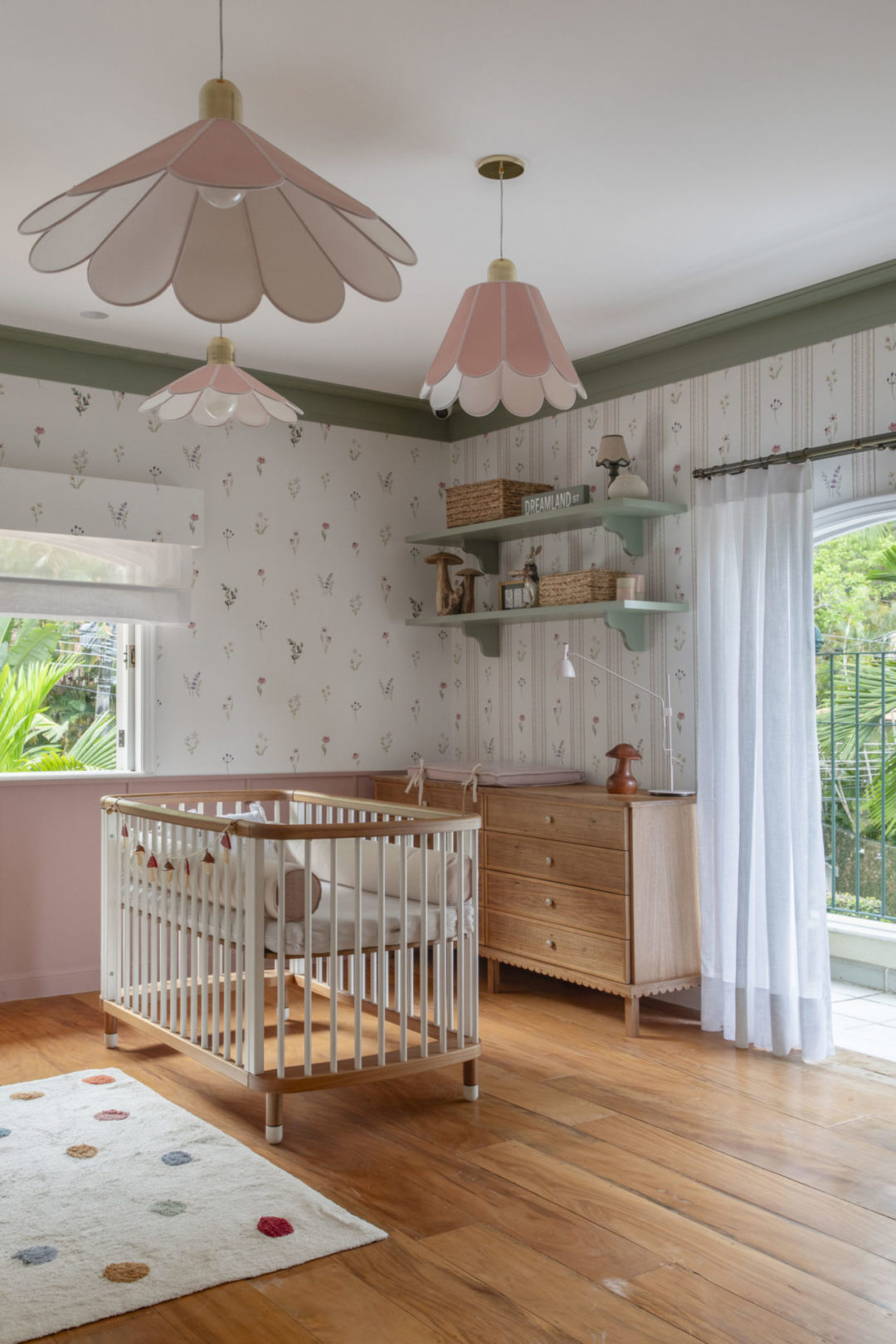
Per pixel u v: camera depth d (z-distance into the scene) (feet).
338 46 8.05
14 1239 7.80
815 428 12.91
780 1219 8.27
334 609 17.25
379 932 10.23
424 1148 9.57
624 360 15.20
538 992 15.03
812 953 12.05
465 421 18.20
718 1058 12.19
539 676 16.79
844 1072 11.71
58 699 15.23
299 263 5.10
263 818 14.21
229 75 8.44
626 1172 9.09
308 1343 6.60
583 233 11.33
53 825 14.75
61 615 14.53
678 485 14.53
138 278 4.99
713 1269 7.52
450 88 8.64
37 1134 9.73
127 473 15.31
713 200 10.60
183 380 9.93
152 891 11.64
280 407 10.46
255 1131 9.94
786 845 12.32
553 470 16.49
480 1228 8.09
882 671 17.35
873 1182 8.92
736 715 13.14
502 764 16.60
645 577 14.90
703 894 13.17
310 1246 7.73
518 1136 9.87
